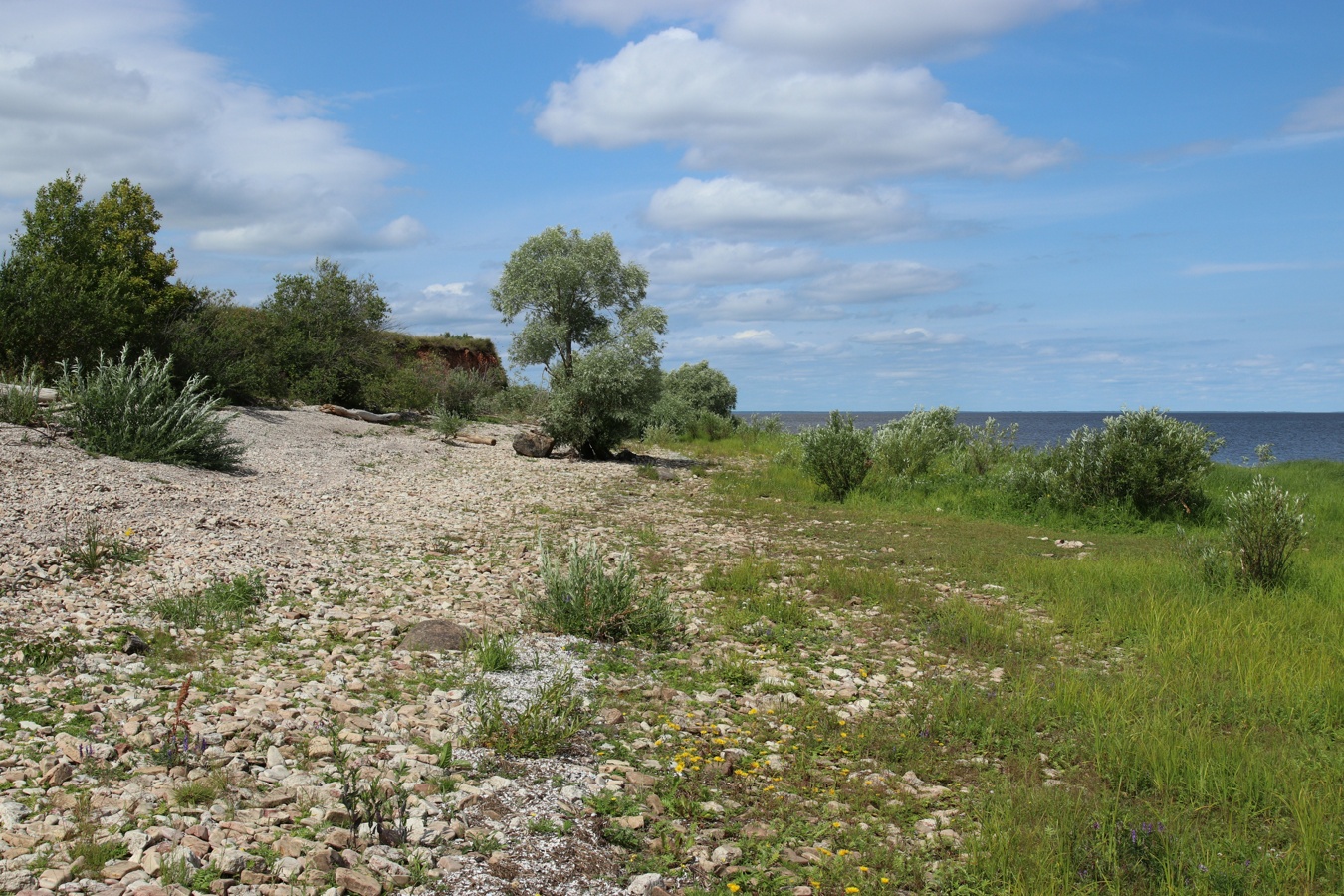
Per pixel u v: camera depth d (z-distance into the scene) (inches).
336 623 301.0
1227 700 250.7
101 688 213.2
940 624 336.5
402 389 1190.9
